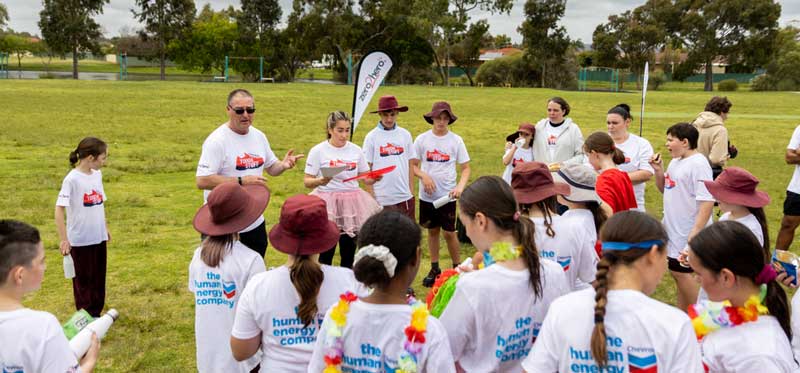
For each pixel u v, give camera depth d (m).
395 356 2.58
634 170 6.53
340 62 74.25
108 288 6.77
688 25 78.81
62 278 7.08
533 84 76.88
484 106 36.25
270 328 3.11
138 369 5.00
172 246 8.40
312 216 3.02
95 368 5.00
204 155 5.57
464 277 2.92
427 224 7.24
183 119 24.84
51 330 2.55
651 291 2.54
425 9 71.88
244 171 5.75
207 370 3.72
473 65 86.06
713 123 8.05
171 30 74.62
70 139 18.16
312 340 3.12
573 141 7.43
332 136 6.57
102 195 5.81
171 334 5.66
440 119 7.17
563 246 3.60
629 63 87.12
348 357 2.62
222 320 3.68
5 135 18.45
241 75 77.88
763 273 2.58
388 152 7.14
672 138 5.64
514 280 2.84
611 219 2.55
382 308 2.59
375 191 7.23
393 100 7.08
